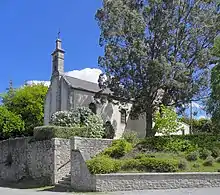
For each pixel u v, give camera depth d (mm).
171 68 27984
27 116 45281
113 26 29359
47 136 22141
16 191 18422
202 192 15352
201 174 17453
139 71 29125
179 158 19531
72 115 25344
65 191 17531
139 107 30750
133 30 28750
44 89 47938
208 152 20094
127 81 29703
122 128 38344
